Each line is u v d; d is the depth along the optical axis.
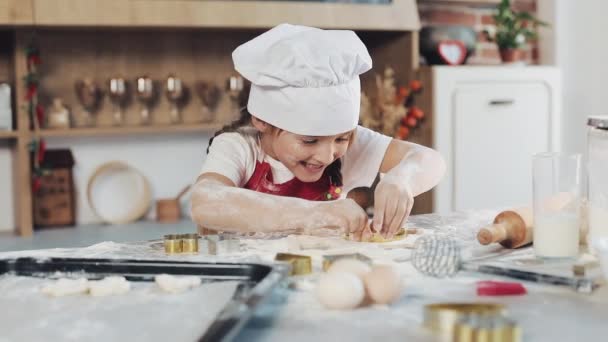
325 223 1.31
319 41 1.42
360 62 1.44
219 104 3.33
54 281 1.06
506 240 1.23
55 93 3.11
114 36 3.17
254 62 1.46
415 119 3.08
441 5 3.56
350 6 3.05
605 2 3.50
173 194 3.31
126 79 3.20
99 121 3.17
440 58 3.24
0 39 3.03
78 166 3.17
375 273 0.90
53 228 3.06
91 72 3.15
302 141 1.47
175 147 3.30
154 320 0.87
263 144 1.62
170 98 3.13
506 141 3.21
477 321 0.73
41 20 2.70
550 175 1.13
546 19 3.71
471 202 3.16
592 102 3.59
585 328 0.80
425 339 0.76
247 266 1.04
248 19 2.92
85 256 1.12
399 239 1.31
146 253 1.22
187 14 2.85
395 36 3.25
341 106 1.43
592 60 3.58
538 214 1.13
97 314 0.90
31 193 2.91
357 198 1.71
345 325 0.81
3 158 3.10
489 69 3.16
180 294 0.98
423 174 1.54
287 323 0.83
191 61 3.28
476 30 3.65
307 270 1.05
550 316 0.85
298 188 1.66
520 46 3.31
